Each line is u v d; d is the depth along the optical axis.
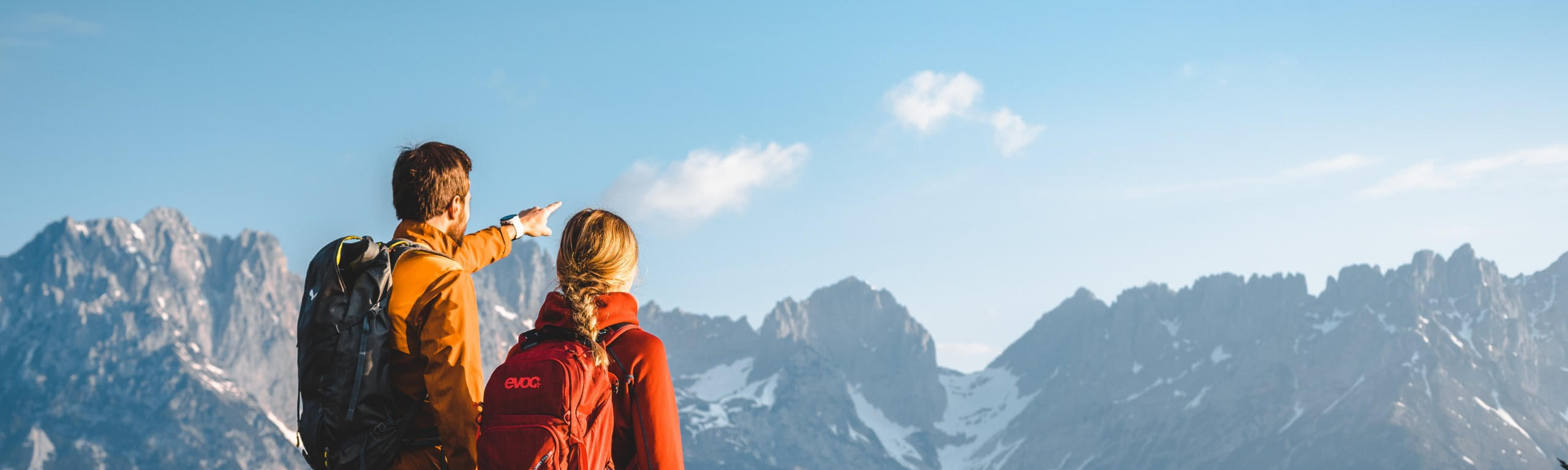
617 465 5.35
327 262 5.25
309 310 5.19
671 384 5.29
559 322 5.18
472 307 5.60
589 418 4.91
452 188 6.05
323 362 5.12
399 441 5.32
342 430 5.11
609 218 5.42
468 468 5.27
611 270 5.31
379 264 5.24
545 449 4.62
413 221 6.02
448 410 5.26
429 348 5.34
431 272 5.48
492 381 4.92
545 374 4.79
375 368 5.18
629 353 5.19
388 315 5.29
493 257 6.52
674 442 5.20
